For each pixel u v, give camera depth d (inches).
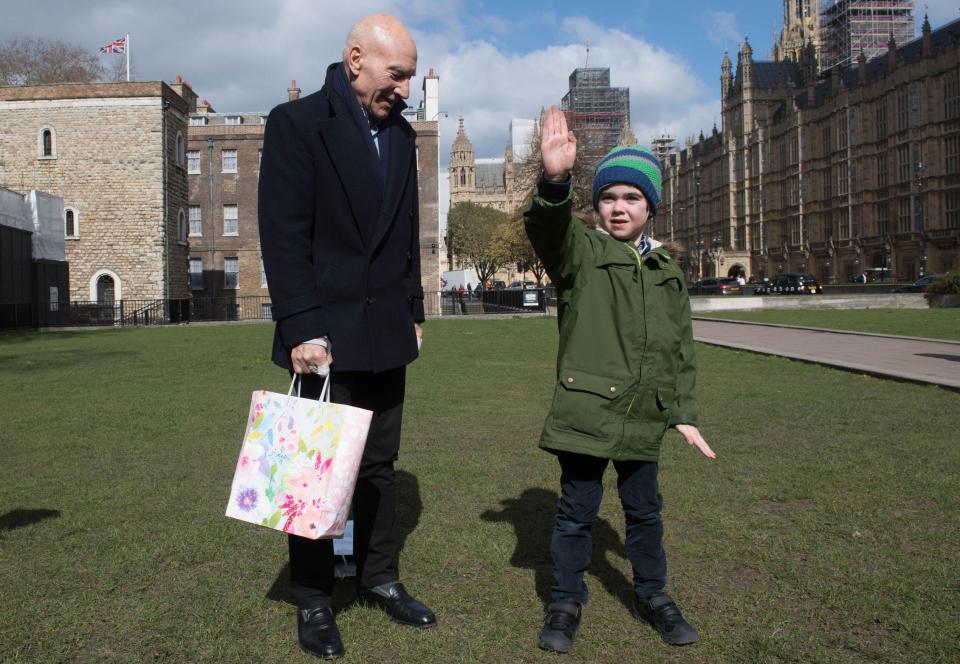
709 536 144.3
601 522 155.8
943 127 2425.0
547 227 105.2
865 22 3376.0
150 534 150.0
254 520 99.8
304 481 98.0
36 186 1328.7
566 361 110.3
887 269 2605.8
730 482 181.3
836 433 234.4
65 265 1231.5
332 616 107.8
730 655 100.7
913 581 120.7
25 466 208.2
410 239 119.6
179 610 115.5
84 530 152.7
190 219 1678.2
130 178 1326.3
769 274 3476.9
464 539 144.6
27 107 1327.5
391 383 116.6
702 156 4175.7
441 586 123.9
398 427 118.5
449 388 357.1
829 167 3048.7
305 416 100.3
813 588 119.4
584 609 115.6
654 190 114.0
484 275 3120.1
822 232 3115.2
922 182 2493.8
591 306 110.7
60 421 278.4
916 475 181.0
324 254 111.3
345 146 109.8
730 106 3821.4
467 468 199.2
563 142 101.9
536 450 221.9
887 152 2672.2
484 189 5477.4
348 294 110.7
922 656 98.0
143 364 495.2
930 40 2463.1
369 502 116.3
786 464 196.1
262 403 103.1
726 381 357.7
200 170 1673.2
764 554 134.3
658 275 112.5
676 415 112.3
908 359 419.5
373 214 112.0
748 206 3656.5
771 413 271.6
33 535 148.7
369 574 116.7
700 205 4210.1
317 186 110.8
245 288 1680.6
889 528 145.9
